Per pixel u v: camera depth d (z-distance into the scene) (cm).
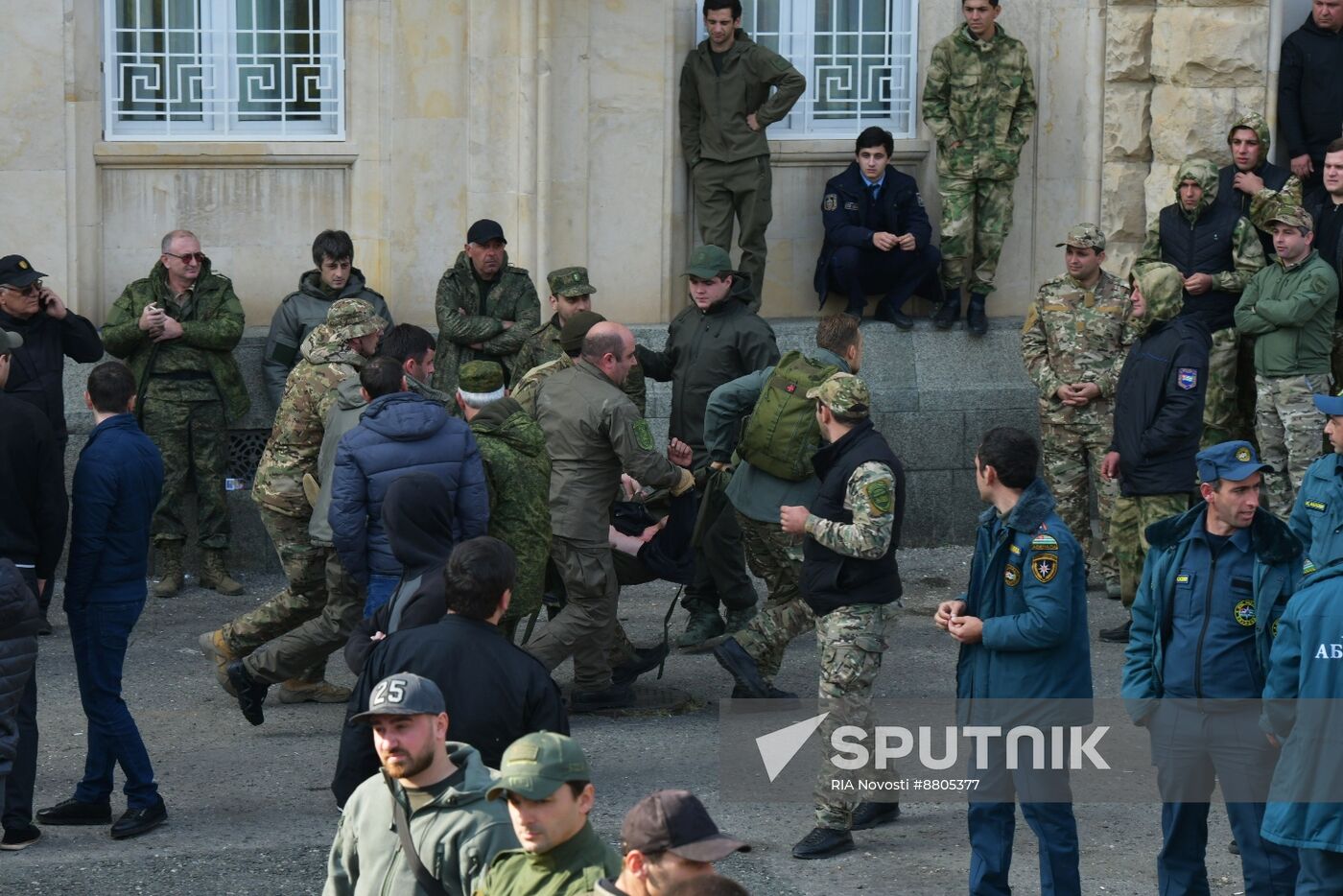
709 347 1642
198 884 1066
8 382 1596
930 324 1969
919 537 1966
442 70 1903
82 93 1834
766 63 1888
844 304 2017
